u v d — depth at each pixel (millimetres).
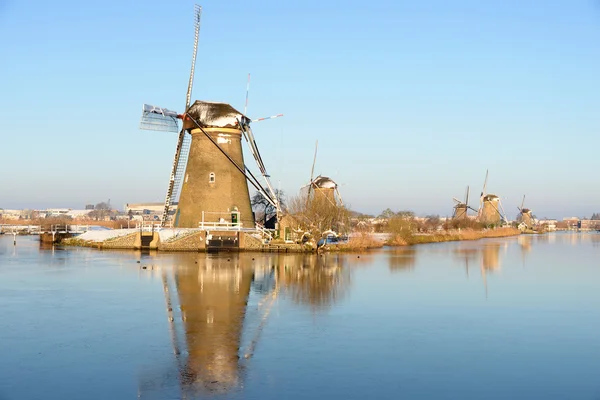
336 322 29266
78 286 39938
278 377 20656
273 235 77125
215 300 34844
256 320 29484
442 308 33469
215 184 72938
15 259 59500
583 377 21094
